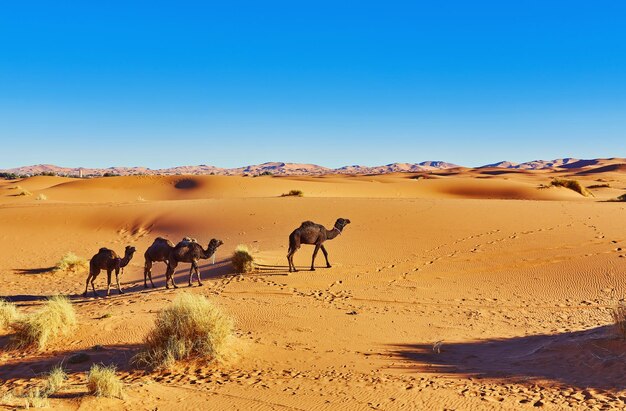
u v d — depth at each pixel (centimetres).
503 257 2047
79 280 2203
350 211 3250
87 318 1381
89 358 1048
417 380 885
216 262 2208
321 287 1744
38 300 1786
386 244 2356
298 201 3712
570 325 1250
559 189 7219
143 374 949
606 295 1551
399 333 1227
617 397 762
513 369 932
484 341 1151
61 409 761
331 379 900
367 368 961
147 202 4184
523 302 1523
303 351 1073
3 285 2125
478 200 3906
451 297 1598
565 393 796
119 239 3086
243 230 2931
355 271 1952
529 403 764
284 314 1397
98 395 807
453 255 2123
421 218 2936
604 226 2542
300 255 2225
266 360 1015
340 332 1228
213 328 1027
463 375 912
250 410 769
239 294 1664
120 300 1675
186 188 7581
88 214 3566
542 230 2498
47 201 5541
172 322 1037
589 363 905
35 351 1118
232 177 8112
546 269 1852
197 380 907
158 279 2081
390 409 760
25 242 3014
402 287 1723
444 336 1200
